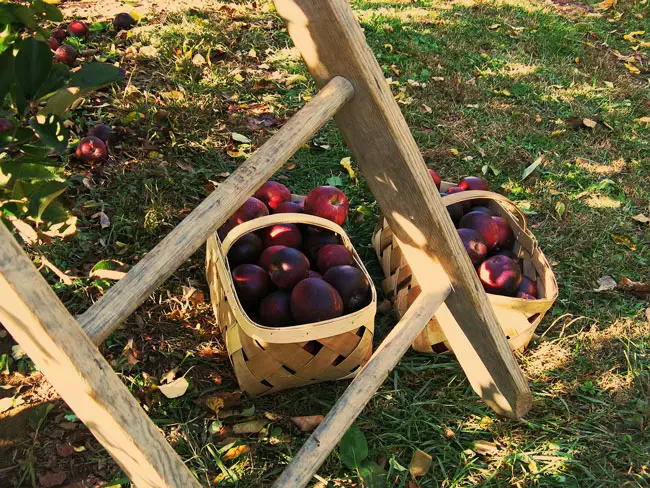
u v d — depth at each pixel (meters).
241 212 2.31
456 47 4.41
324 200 2.41
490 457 2.01
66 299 2.33
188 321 2.35
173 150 3.11
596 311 2.54
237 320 1.93
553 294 2.26
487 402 2.13
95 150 2.87
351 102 1.70
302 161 3.23
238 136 3.27
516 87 4.06
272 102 3.61
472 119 3.68
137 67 3.66
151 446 1.24
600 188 3.24
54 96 1.34
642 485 1.95
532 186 3.23
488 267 2.30
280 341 1.87
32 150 1.42
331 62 1.66
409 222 1.82
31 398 2.02
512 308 2.18
